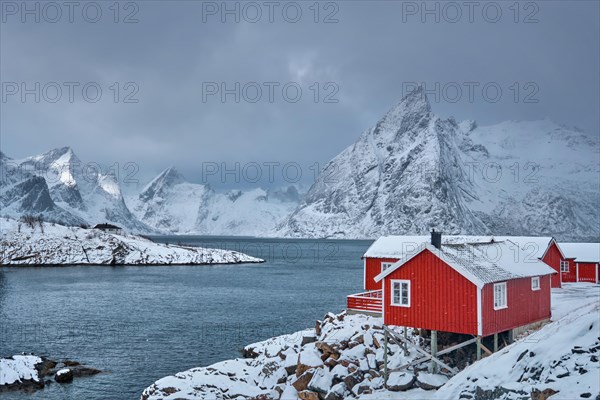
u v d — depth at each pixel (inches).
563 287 2347.4
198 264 6476.4
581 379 821.2
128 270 5433.1
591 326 970.1
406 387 1185.4
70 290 3703.3
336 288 3969.0
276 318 2632.9
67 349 1953.7
